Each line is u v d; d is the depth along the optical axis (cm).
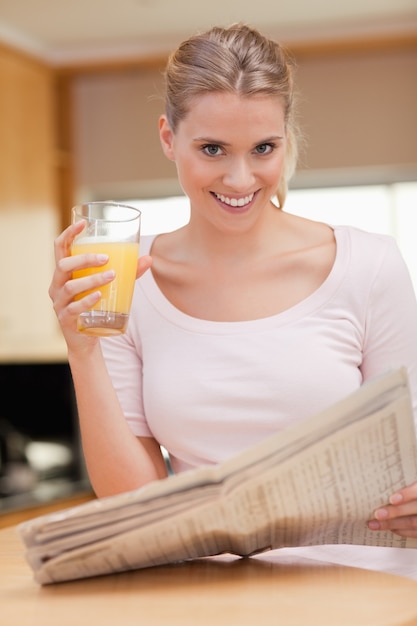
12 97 577
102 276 138
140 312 176
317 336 168
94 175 651
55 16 570
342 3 559
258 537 127
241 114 148
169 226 655
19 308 574
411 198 629
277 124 151
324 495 124
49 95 618
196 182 155
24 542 125
